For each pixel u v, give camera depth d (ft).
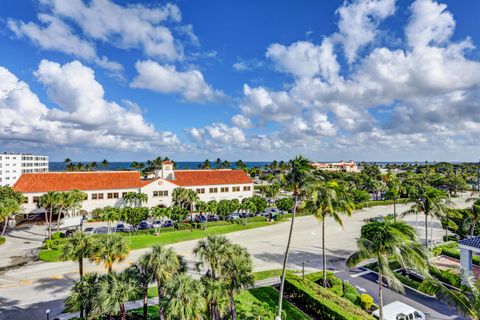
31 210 197.77
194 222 194.90
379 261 68.18
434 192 123.34
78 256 82.33
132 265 75.92
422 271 64.75
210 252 75.10
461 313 55.01
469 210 135.23
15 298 91.76
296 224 200.95
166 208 174.19
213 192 250.98
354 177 364.17
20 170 428.15
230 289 72.08
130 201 204.85
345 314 75.10
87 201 209.15
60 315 81.97
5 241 152.97
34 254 134.21
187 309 60.44
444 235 174.09
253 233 175.73
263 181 513.45
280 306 80.28
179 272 74.54
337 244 154.61
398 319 76.54
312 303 85.10
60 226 169.89
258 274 110.52
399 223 72.08
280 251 141.59
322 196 95.86
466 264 97.45
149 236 161.99
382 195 343.46
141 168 555.69
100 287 67.51
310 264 124.36
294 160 88.69
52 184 206.69
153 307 86.48
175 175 250.98
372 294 97.40
